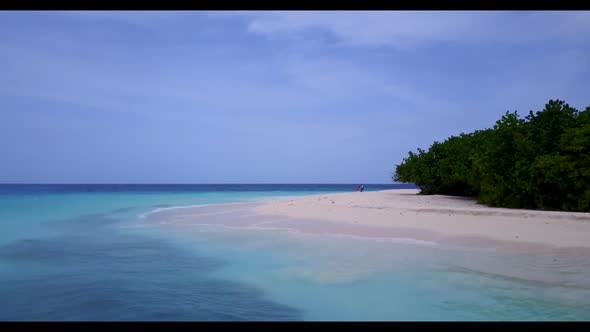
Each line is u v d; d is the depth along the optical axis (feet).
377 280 27.86
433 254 34.50
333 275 29.27
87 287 27.02
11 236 48.29
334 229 47.62
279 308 23.13
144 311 22.49
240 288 26.84
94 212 81.92
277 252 37.06
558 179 57.26
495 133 69.15
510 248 35.12
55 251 38.96
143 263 33.83
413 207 61.67
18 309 22.71
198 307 23.31
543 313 21.59
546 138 62.49
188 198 153.38
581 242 36.09
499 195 65.21
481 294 24.62
